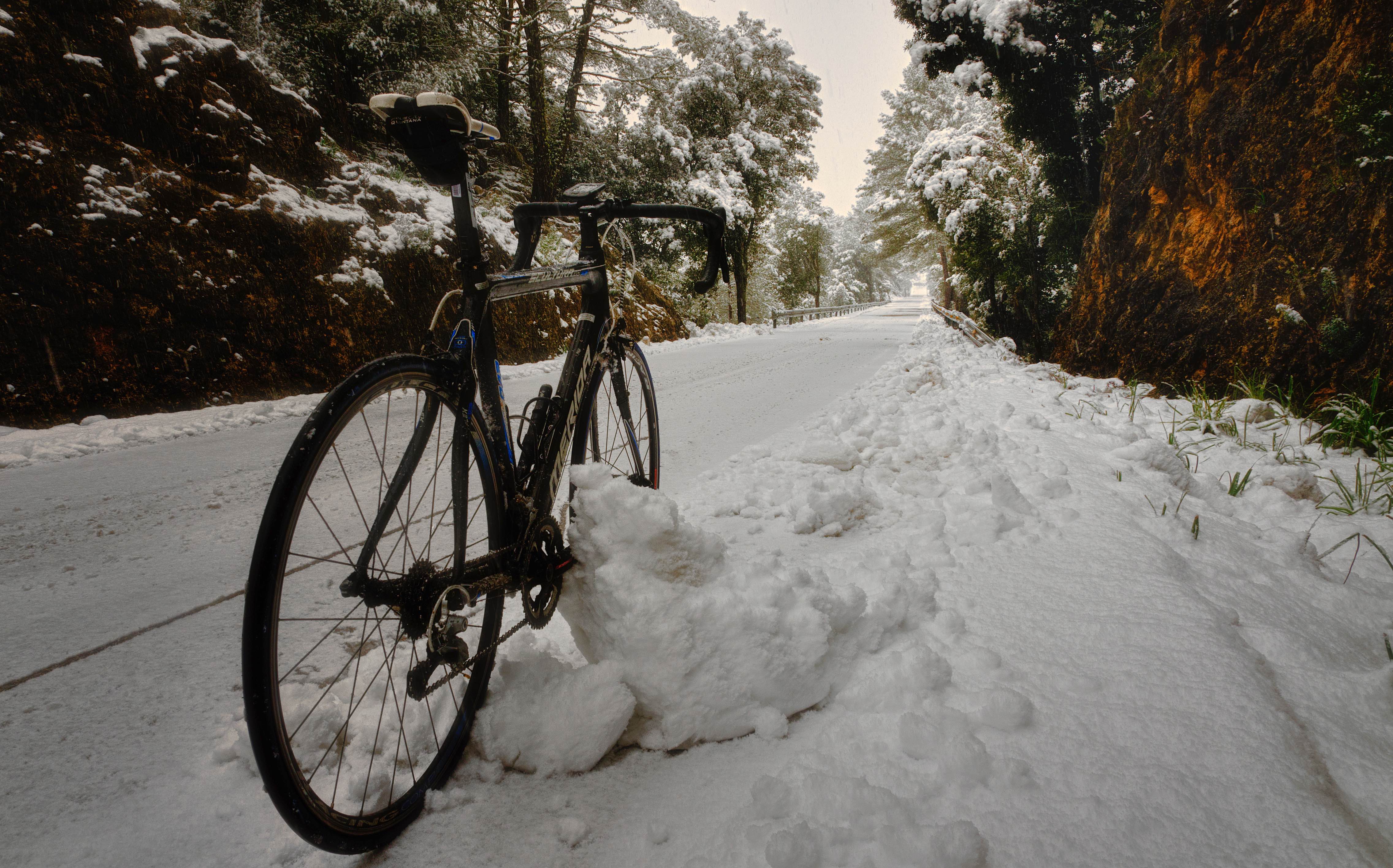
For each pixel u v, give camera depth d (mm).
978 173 21656
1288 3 7371
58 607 2391
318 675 1769
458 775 1428
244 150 8055
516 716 1452
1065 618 1973
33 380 5961
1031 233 20281
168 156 7352
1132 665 1708
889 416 5387
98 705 1749
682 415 6281
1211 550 2580
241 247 7699
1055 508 2984
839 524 2854
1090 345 10422
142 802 1367
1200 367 7648
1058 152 17922
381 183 10539
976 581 2264
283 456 4902
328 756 1386
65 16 6727
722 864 1162
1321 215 6406
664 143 23312
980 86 18234
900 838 1163
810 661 1640
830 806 1259
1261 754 1382
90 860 1211
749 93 27719
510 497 1546
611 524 1531
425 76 14711
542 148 19375
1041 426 4883
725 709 1524
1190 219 8578
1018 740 1457
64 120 6566
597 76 20547
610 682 1461
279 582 1029
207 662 1989
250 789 1403
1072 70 16797
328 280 8570
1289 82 7121
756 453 4359
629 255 18391
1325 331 6004
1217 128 7992
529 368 10898
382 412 1208
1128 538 2557
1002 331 22734
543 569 1581
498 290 1558
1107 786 1312
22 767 1479
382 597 1190
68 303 6234
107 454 4996
